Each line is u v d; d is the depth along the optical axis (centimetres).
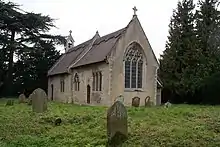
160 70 3784
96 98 2892
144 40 2939
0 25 3991
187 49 3641
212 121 1262
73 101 3416
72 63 3478
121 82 2764
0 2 3822
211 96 3319
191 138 932
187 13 3769
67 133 1061
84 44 3806
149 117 1441
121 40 2795
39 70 4600
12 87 4403
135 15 2920
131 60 2875
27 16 4019
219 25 3638
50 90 4328
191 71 3538
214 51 3475
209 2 3741
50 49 4691
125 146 870
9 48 3950
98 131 1066
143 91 2909
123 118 922
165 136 954
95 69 2936
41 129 1141
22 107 2064
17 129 1134
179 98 3712
